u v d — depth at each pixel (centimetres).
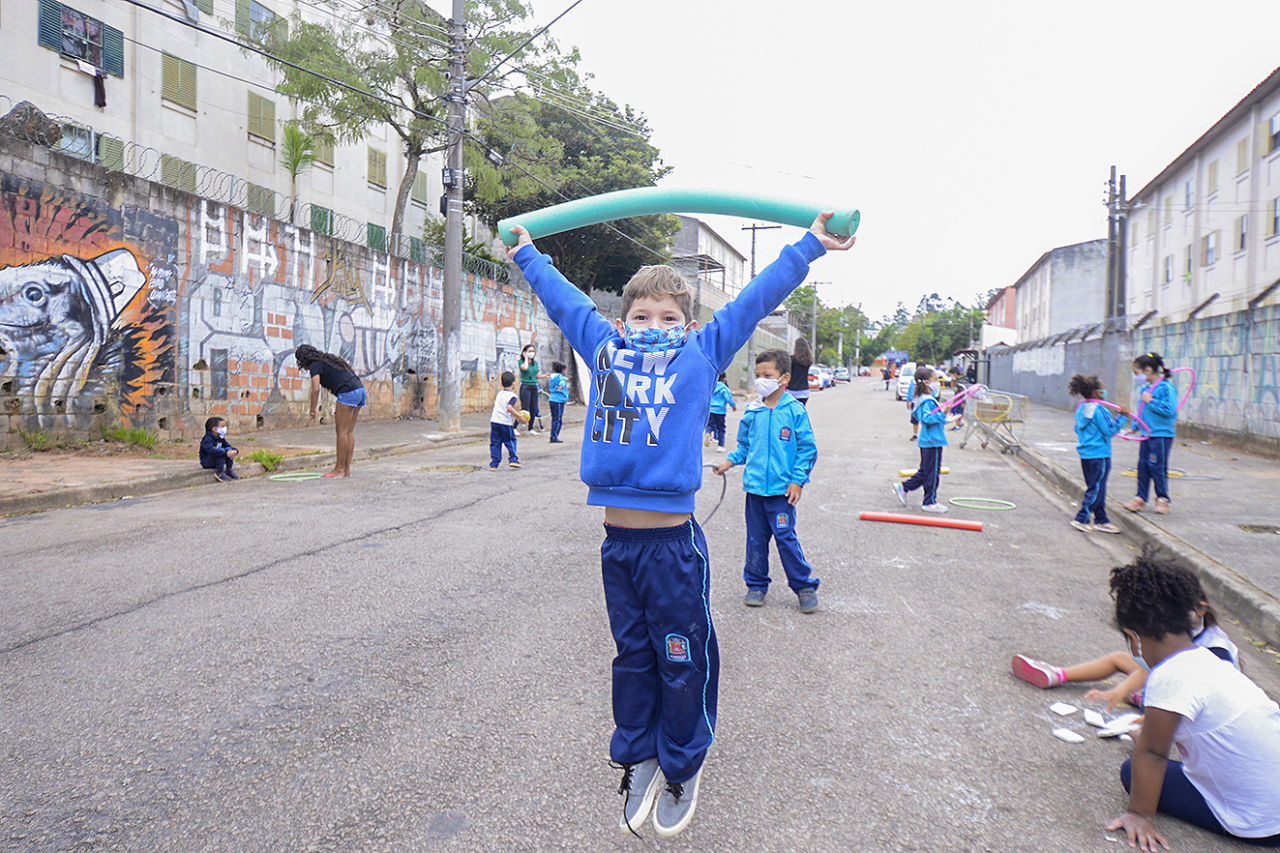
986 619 473
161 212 1239
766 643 428
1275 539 672
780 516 481
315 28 1886
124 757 290
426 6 1966
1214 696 245
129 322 1195
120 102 1777
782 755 301
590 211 246
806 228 229
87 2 1695
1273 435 1288
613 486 213
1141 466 805
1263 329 1330
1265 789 242
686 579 215
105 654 389
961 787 281
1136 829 251
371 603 475
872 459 1301
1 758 289
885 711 343
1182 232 2827
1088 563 621
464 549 617
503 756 294
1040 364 3192
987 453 1466
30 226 1053
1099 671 364
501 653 397
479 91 2028
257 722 319
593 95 2738
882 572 581
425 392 1967
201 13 1952
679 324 230
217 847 237
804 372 977
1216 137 2552
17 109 1130
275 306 1482
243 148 2073
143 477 900
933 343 8462
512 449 1146
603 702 341
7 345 1037
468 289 2145
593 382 223
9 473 906
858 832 251
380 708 333
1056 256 4616
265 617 447
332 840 241
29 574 534
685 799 223
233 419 1395
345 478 1023
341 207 2372
